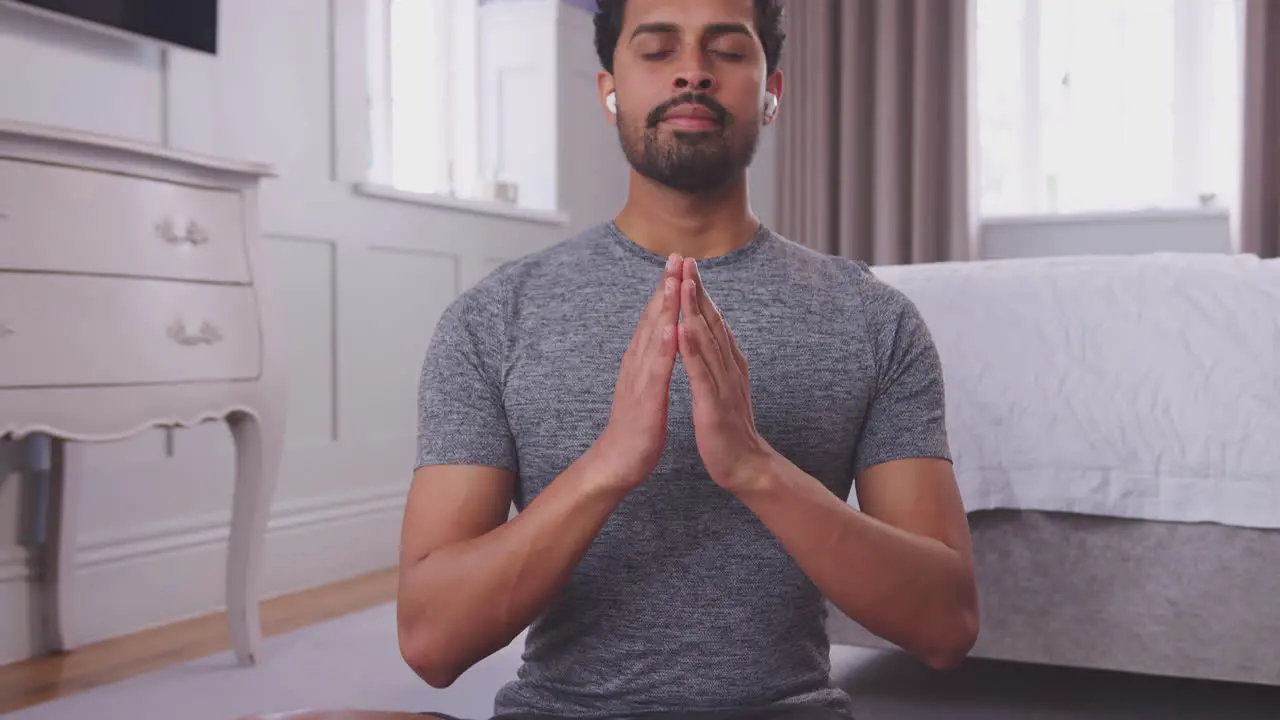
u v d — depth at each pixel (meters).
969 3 4.01
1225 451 1.58
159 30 2.34
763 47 0.89
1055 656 1.69
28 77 2.14
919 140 4.05
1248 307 1.60
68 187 1.69
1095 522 1.67
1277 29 3.65
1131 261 1.73
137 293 1.79
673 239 0.89
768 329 0.86
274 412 2.06
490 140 3.88
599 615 0.83
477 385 0.86
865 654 2.17
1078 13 4.12
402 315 3.17
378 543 3.08
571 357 0.85
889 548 0.78
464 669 0.83
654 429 0.73
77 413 1.69
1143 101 4.05
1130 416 1.62
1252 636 1.59
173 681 1.98
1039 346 1.69
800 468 0.85
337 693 1.90
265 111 2.71
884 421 0.88
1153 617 1.64
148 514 2.43
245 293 2.00
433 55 3.79
